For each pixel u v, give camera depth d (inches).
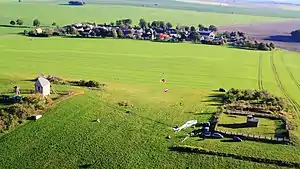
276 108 4259.4
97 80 5221.5
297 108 4451.3
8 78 4943.4
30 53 6889.8
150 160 3048.7
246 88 5295.3
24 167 2928.2
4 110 3649.1
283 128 3659.0
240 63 7086.6
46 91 4192.9
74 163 2997.0
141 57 7081.7
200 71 6235.2
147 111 4040.4
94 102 4146.2
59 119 3668.8
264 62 7322.8
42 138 3324.3
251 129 3614.7
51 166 2952.8
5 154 3075.8
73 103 4040.4
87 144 3260.3
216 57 7549.2
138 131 3526.1
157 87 5073.8
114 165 2977.4
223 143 3309.5
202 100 4552.2
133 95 4579.2
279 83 5718.5
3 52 6845.5
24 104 3791.8
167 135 3457.2
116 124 3654.0
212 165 2984.7
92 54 7101.4
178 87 5147.6
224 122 3774.6
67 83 4835.1
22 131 3408.0
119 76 5570.9
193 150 3161.9
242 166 2972.4
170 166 2974.9
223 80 5713.6
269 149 3216.0
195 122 3752.5
